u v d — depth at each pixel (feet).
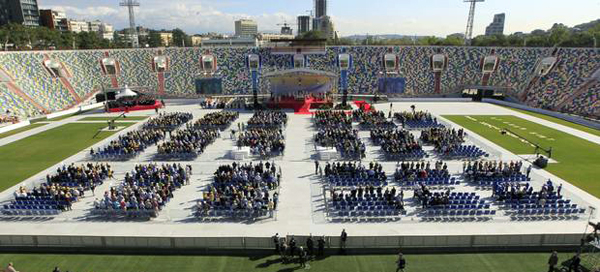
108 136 159.43
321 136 143.95
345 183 103.65
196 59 276.82
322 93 242.99
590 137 153.69
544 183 103.86
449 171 113.80
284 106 222.48
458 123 178.60
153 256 71.77
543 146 140.26
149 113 210.38
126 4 366.63
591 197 95.30
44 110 211.20
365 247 73.87
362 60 273.13
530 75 246.68
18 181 108.99
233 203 86.33
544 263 68.33
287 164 122.01
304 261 67.92
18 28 359.46
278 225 82.28
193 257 71.31
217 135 154.51
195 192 100.01
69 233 79.41
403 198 94.84
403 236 73.00
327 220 84.33
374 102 237.04
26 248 74.43
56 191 93.61
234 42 503.61
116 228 81.30
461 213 85.35
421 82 261.24
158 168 110.32
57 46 375.45
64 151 138.31
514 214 85.97
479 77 257.75
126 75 265.13
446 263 68.59
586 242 70.69
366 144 143.64
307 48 264.31
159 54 277.64
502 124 177.06
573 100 209.26
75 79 248.11
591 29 418.72
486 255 70.95
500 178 105.19
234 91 265.54
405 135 143.33
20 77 221.05
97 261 70.13
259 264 68.95
